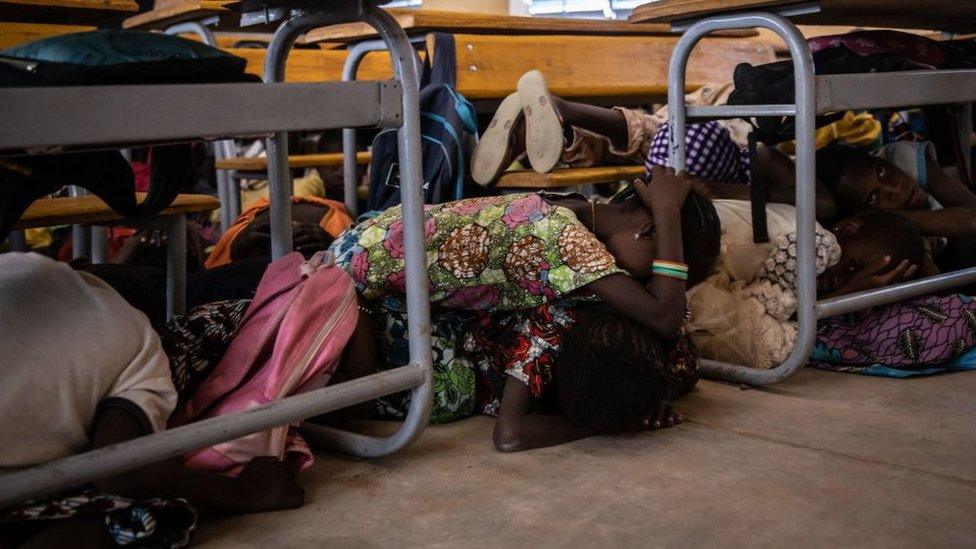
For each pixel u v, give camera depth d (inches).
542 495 64.7
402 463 71.7
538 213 76.1
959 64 112.3
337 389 64.3
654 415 77.3
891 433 75.3
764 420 79.4
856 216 99.3
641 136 128.4
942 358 92.0
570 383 72.1
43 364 54.7
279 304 68.7
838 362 96.3
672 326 73.5
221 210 168.9
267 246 118.6
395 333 81.0
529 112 120.0
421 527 60.2
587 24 161.5
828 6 103.4
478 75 139.6
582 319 74.0
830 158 104.5
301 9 77.5
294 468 65.2
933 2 104.8
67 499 54.5
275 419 60.4
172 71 54.8
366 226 80.8
